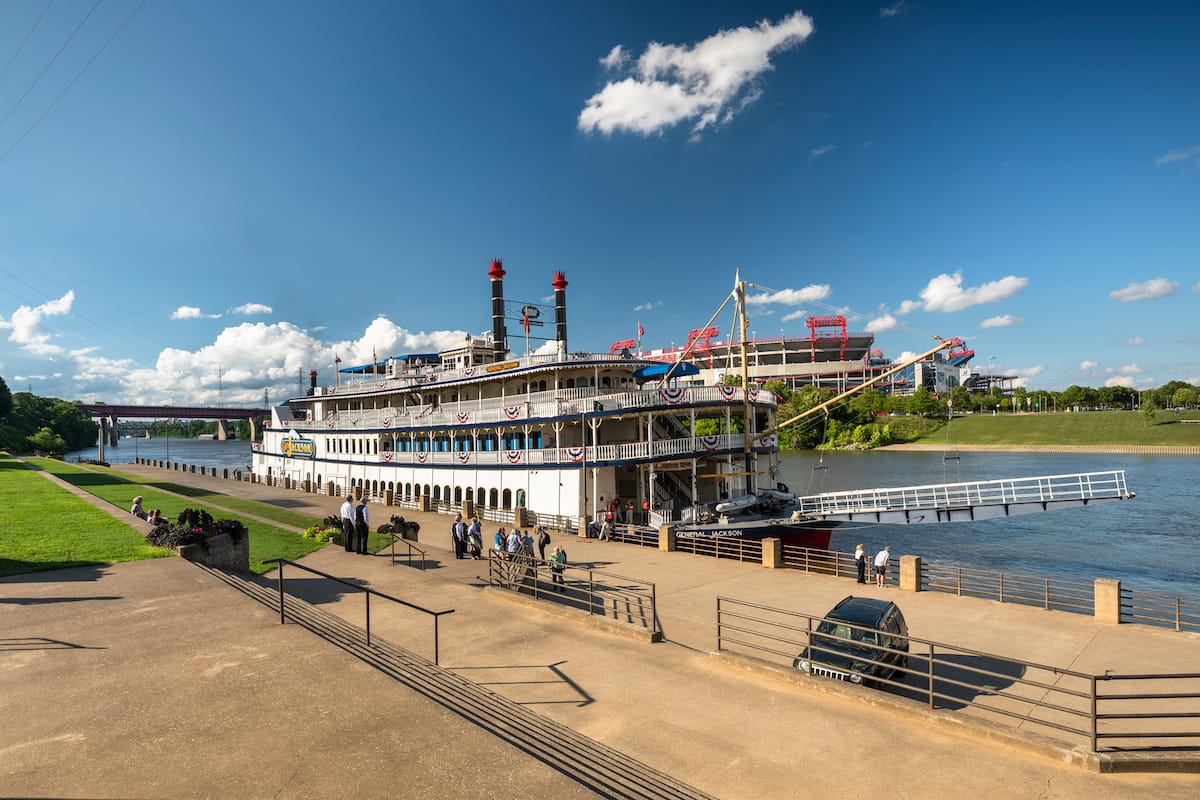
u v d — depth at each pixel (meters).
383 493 53.84
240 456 175.00
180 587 17.02
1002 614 20.52
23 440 134.25
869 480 80.81
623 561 28.89
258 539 33.41
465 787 7.73
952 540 49.03
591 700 13.27
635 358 41.38
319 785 7.70
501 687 13.88
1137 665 16.12
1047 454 118.81
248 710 9.70
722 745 11.37
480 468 44.31
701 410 38.59
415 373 58.22
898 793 9.88
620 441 41.34
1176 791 9.85
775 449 41.19
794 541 33.22
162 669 11.31
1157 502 65.00
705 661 15.73
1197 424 124.81
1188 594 34.41
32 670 11.23
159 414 189.12
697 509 33.88
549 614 19.67
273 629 13.59
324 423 65.75
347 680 10.90
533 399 41.31
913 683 15.37
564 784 7.85
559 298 55.41
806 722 12.29
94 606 15.21
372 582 23.86
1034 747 11.00
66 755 8.33
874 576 27.02
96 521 27.91
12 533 24.55
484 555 30.33
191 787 7.60
